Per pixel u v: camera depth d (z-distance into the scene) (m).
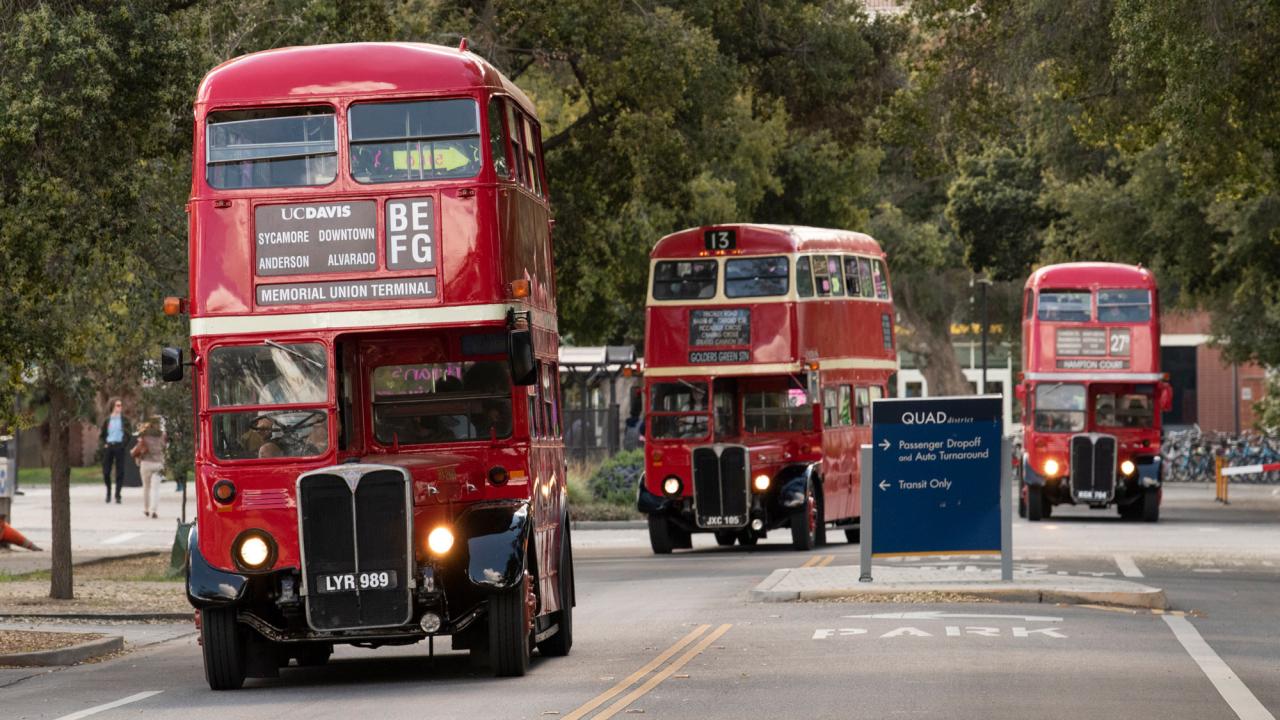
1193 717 25.06
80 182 42.34
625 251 102.44
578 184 74.94
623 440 120.19
